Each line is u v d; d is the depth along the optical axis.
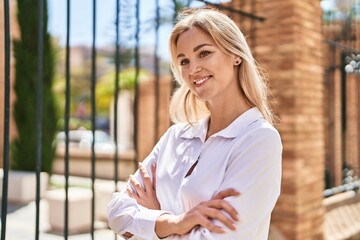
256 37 3.96
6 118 1.82
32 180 8.12
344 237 4.53
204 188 1.42
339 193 5.51
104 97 21.34
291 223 3.72
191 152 1.56
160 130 8.88
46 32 9.07
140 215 1.49
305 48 3.86
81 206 5.94
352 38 5.75
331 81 6.20
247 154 1.37
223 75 1.46
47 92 9.28
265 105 1.57
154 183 1.68
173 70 1.73
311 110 3.95
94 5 2.36
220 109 1.54
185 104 1.81
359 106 6.58
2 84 11.45
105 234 5.64
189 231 1.35
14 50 9.12
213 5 3.17
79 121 20.77
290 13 3.76
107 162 11.40
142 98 10.48
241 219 1.32
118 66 2.57
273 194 1.37
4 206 1.82
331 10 5.77
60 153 12.59
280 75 3.81
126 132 13.29
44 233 5.75
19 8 8.98
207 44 1.45
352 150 6.72
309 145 3.91
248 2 4.02
